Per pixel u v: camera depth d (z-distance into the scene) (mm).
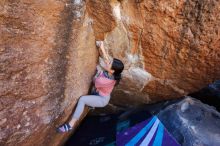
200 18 3264
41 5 2730
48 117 3170
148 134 4301
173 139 4172
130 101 4637
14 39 2590
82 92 3674
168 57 3742
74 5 3041
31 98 2898
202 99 5234
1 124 2625
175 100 4582
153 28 3451
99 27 3484
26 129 2908
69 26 3094
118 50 3721
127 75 4094
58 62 3131
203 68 3830
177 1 3189
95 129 4840
